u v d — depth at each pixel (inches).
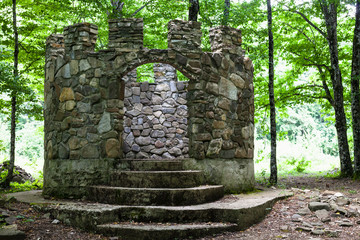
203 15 407.8
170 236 177.9
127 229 179.3
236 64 282.5
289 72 502.0
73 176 251.4
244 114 282.2
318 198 241.1
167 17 407.8
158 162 248.1
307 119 1030.4
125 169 248.5
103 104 254.5
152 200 210.2
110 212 193.0
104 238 178.9
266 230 191.9
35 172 522.0
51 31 416.2
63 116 260.8
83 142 253.9
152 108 386.0
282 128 1048.8
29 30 378.6
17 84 324.5
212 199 228.5
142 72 528.4
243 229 193.9
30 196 262.2
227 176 263.9
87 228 187.6
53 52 278.5
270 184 345.1
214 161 260.2
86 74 259.6
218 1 406.0
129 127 379.2
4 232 166.1
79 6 370.6
